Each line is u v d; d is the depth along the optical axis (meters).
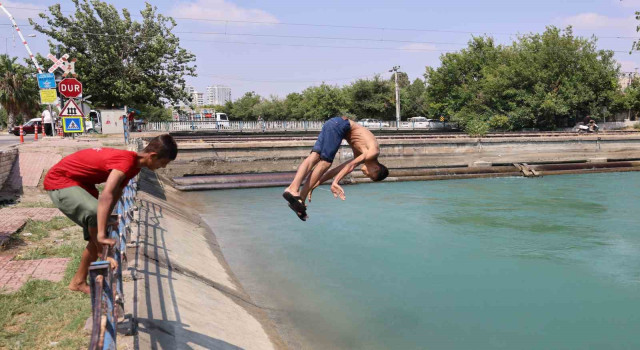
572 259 12.12
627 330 8.26
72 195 4.18
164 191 17.94
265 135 40.97
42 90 24.28
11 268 7.00
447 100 58.88
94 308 2.66
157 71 43.50
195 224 14.09
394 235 14.27
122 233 6.84
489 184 25.81
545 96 49.38
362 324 7.98
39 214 10.28
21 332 5.04
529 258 12.16
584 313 8.93
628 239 14.12
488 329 8.12
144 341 4.94
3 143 23.50
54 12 39.94
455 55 58.62
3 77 51.88
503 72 52.56
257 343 6.47
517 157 31.44
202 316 6.40
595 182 26.72
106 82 40.72
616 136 34.06
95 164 4.21
